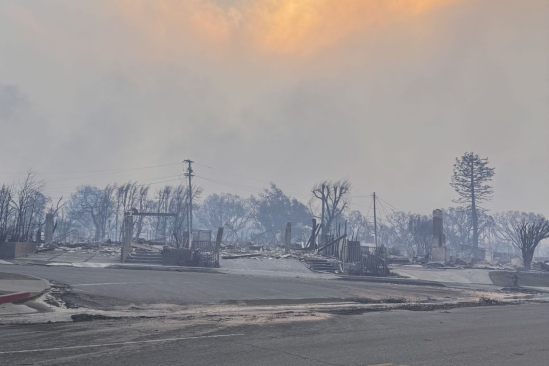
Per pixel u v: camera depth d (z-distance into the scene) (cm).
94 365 745
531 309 1878
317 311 1603
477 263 5953
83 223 10475
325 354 895
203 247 3978
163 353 849
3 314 1223
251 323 1259
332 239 4597
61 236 6619
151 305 1560
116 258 3850
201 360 809
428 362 856
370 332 1174
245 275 2983
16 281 1791
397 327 1277
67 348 860
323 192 8231
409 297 2245
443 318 1509
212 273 3041
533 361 888
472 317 1559
